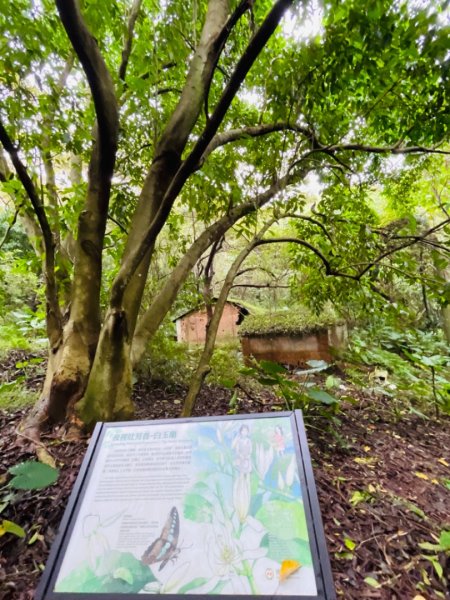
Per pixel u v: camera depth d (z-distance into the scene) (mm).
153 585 675
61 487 1249
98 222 1760
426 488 1538
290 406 2180
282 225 5129
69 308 1954
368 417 2438
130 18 1902
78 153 2027
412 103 2254
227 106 1212
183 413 1700
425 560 1051
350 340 4379
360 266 2711
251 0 1295
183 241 3156
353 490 1422
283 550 708
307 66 1983
